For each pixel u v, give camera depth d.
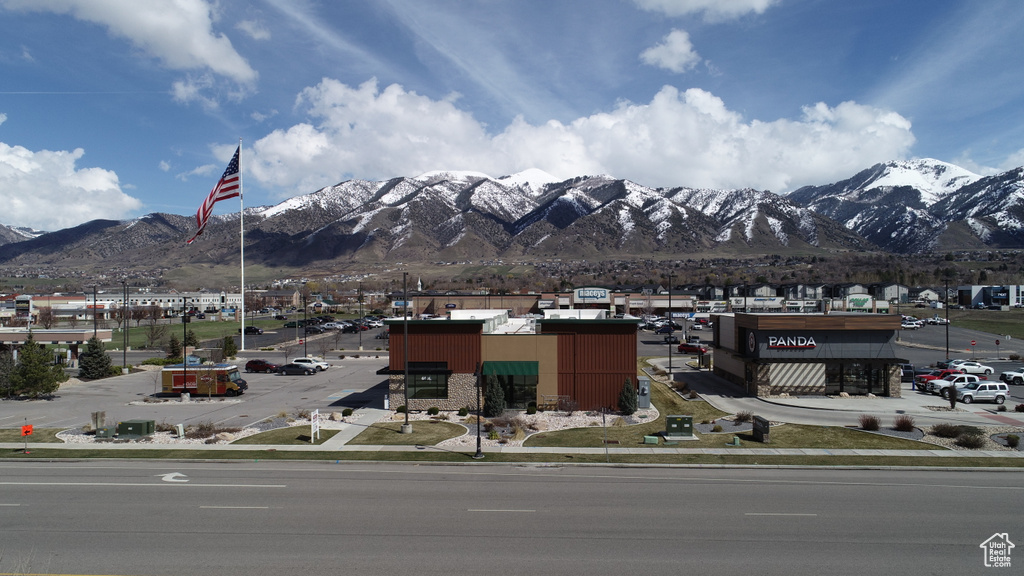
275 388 47.38
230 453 26.81
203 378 43.41
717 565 14.73
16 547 15.88
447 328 37.28
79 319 125.94
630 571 14.33
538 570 14.35
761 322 41.97
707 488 21.66
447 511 18.80
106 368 53.03
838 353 41.81
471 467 24.94
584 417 34.62
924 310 125.50
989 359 62.09
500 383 37.41
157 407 39.38
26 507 19.27
